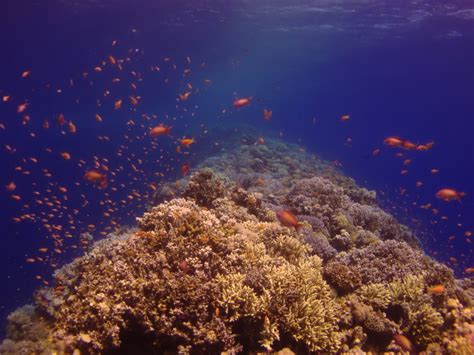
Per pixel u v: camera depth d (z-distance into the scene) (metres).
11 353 6.98
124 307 4.84
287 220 6.63
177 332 4.75
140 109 65.44
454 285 7.42
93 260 7.52
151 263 5.52
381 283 7.28
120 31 37.88
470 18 30.52
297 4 31.33
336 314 5.92
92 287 5.56
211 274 5.58
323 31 43.34
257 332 5.08
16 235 22.34
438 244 24.88
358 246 10.37
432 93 103.94
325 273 7.07
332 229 11.01
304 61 73.75
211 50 53.06
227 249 6.07
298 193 12.73
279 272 5.61
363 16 34.25
